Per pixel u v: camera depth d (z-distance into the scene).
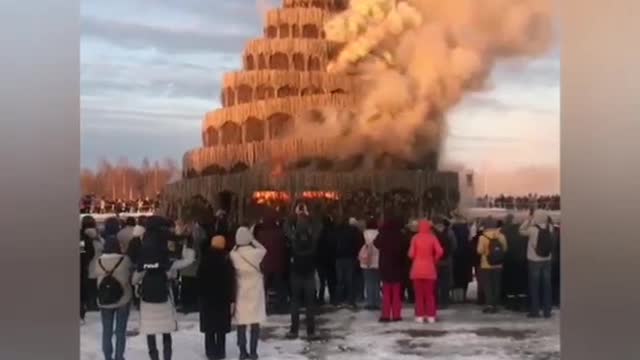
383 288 9.32
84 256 7.74
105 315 7.18
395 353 7.82
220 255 7.49
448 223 10.45
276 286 9.31
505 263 9.68
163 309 7.22
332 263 10.01
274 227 9.22
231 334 8.69
